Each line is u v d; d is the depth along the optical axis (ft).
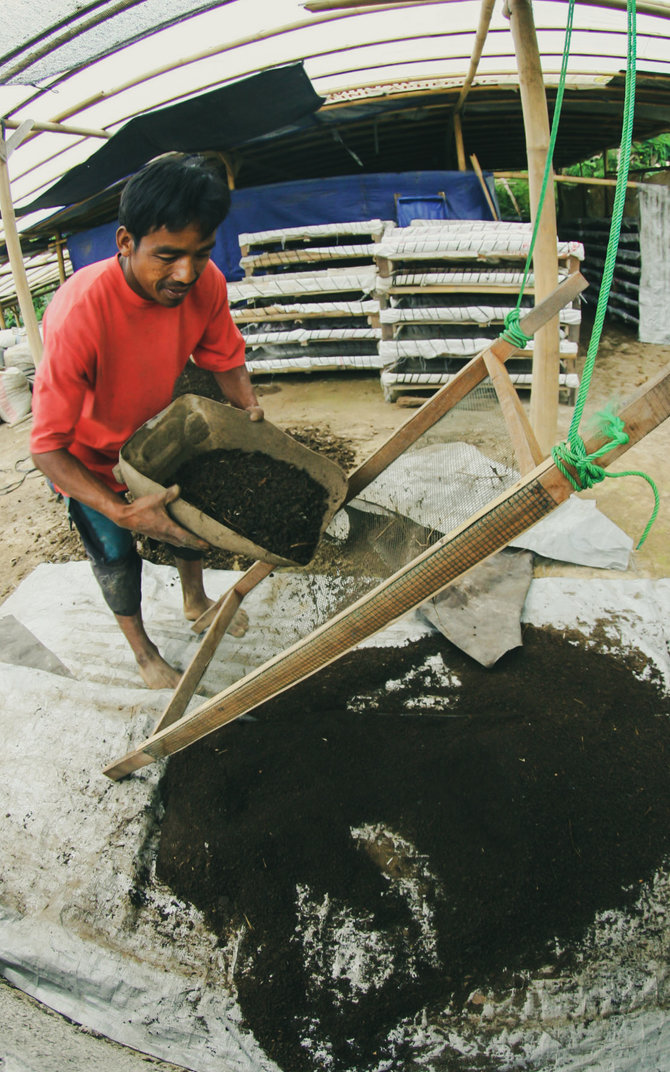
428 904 5.18
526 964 4.86
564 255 13.64
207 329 6.51
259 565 6.61
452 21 13.37
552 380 10.39
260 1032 4.74
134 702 6.92
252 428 5.88
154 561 10.24
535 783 5.83
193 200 4.42
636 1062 4.43
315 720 6.73
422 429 6.68
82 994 5.08
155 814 6.00
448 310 14.57
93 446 6.43
